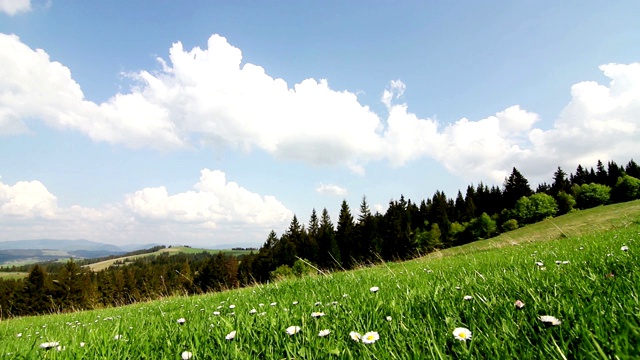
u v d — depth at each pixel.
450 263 8.36
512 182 116.19
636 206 44.56
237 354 1.95
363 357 1.62
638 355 1.14
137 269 74.38
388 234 89.56
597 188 92.50
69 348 2.55
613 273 2.80
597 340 1.34
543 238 18.06
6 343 3.85
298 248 91.31
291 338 2.19
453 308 2.34
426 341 1.71
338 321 2.47
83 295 61.78
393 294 3.40
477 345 1.60
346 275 7.08
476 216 124.56
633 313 1.48
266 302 4.58
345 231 98.44
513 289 2.68
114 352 2.31
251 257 97.88
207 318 3.75
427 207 122.06
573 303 1.88
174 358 2.10
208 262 72.56
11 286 62.84
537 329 1.72
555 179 120.75
